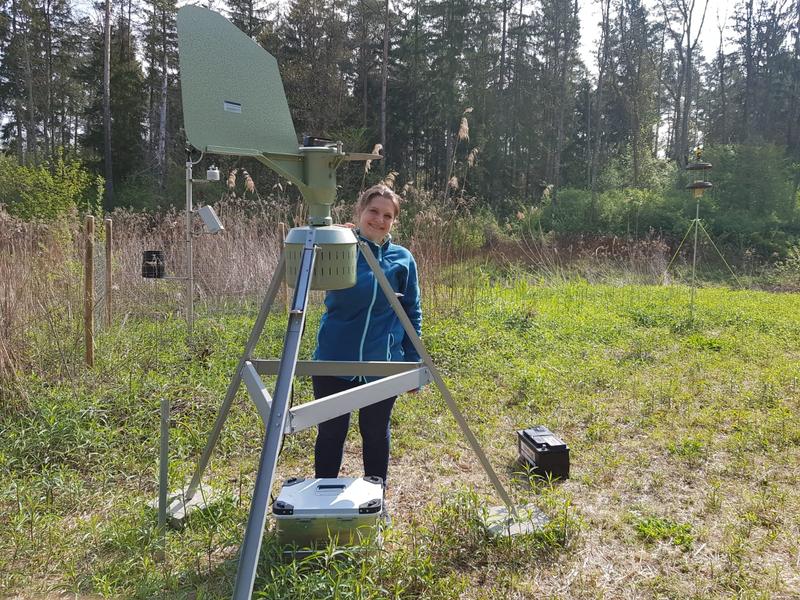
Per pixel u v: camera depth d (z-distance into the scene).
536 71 36.66
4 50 32.28
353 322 2.58
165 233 8.79
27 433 3.49
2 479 3.03
